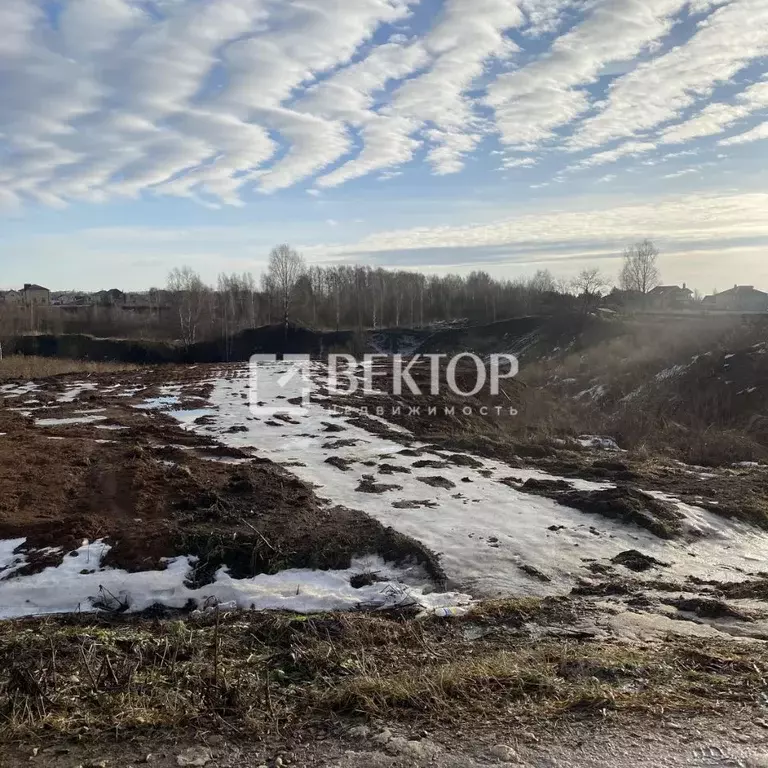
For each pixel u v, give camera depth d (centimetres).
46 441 1124
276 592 652
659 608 613
